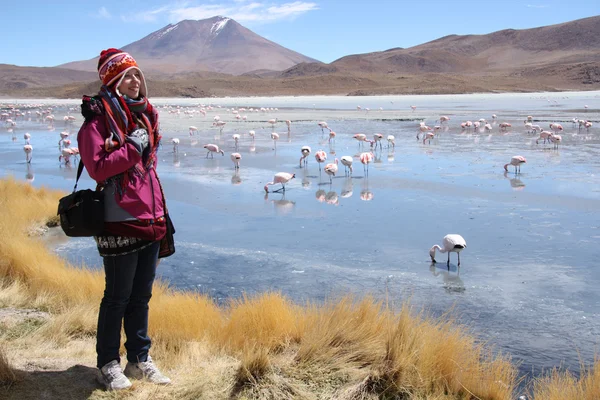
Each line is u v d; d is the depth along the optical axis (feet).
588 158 71.41
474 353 17.20
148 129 13.84
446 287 28.89
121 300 13.79
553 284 29.07
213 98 442.91
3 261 26.45
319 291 28.45
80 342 17.80
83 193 12.91
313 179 61.00
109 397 13.46
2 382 13.64
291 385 14.74
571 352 21.67
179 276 31.24
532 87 458.91
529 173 61.31
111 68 13.08
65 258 34.88
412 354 15.65
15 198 47.32
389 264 32.76
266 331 17.75
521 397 16.12
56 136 120.88
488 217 43.06
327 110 210.18
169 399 13.76
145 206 13.51
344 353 16.48
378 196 51.52
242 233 40.11
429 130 108.27
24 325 18.90
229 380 14.92
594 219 41.83
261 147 91.30
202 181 60.59
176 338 18.31
